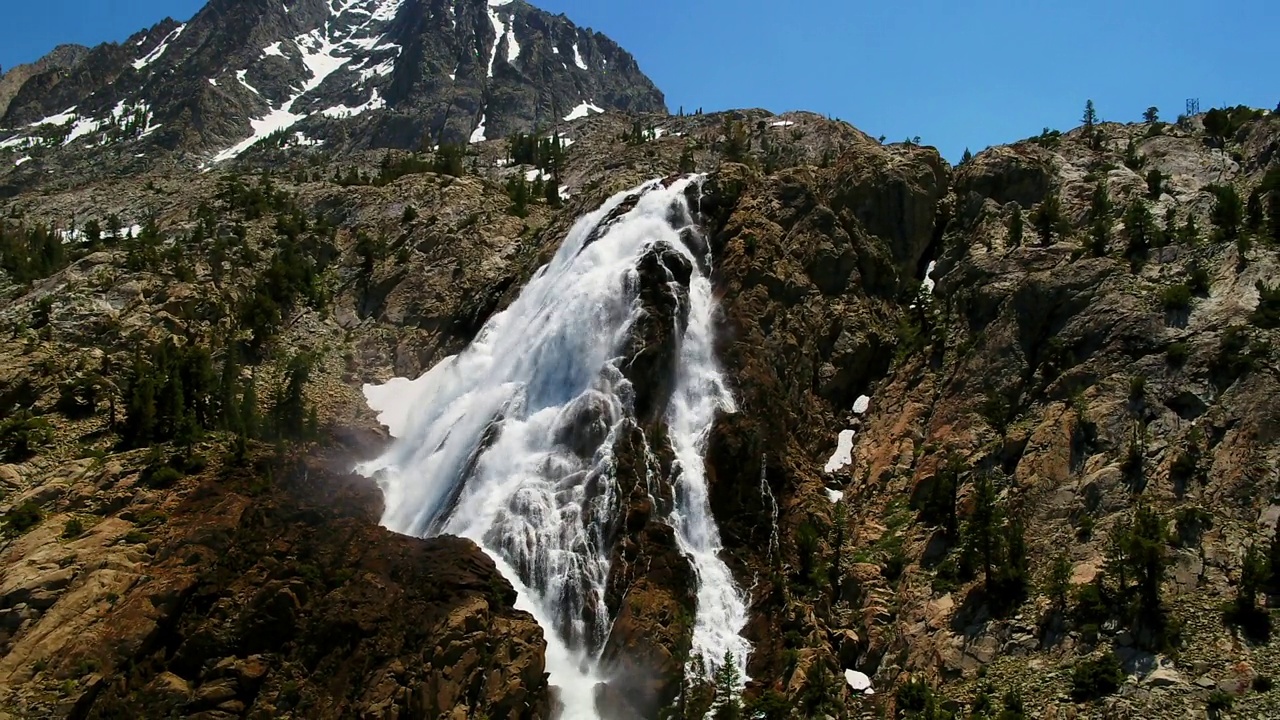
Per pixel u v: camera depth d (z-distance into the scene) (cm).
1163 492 6194
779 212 9425
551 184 13438
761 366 8138
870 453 7950
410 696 5697
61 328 8694
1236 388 6419
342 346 10038
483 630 6097
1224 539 5794
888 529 7212
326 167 18988
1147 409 6669
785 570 7025
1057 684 5512
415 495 8100
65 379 8144
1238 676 5103
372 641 5884
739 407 7881
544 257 10512
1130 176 9119
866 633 6581
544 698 6106
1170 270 7544
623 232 9525
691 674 6275
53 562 6081
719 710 5903
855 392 8650
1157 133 9988
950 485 6919
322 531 6488
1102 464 6575
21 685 5438
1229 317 6844
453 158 15762
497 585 6512
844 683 6284
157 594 5841
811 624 6538
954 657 6019
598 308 8569
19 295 9625
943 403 7825
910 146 10425
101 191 16150
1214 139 9612
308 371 9381
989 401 7500
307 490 7281
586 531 7044
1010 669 5778
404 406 9469
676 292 8525
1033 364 7606
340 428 8812
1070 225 8794
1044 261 8200
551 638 6606
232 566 6159
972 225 9344
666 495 7300
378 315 10631
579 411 7762
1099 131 10356
